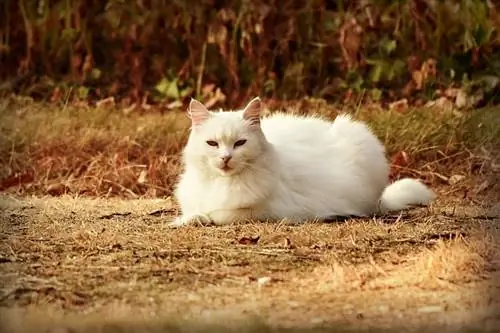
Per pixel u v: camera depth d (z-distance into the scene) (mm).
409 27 16078
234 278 7523
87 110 15531
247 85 16422
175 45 16891
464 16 15656
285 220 9344
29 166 13336
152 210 10836
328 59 16312
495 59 15555
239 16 16172
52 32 17312
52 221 10047
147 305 6945
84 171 13258
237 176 9398
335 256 8086
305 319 6668
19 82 17219
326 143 10430
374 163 10531
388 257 8070
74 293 7238
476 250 8148
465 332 6480
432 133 13547
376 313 6758
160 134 13953
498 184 12070
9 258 8258
